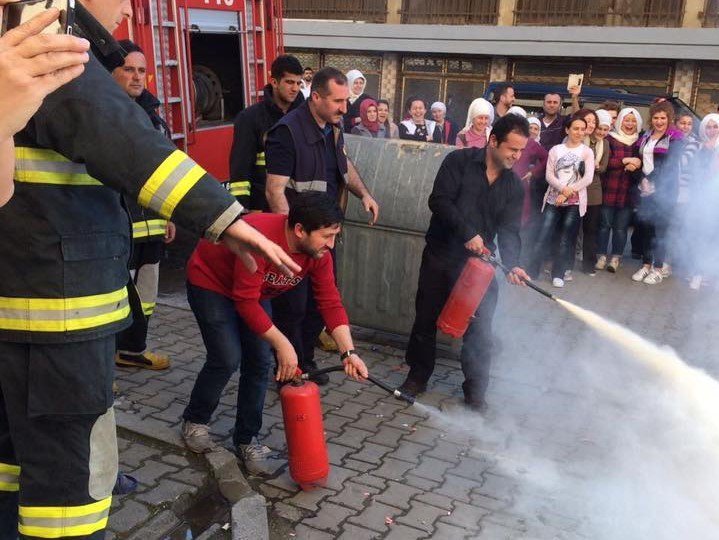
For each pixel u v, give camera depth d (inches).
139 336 83.0
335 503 130.9
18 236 67.5
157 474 130.9
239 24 298.0
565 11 669.3
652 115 297.1
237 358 130.9
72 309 69.3
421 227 198.4
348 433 157.9
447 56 705.0
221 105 305.1
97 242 70.6
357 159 207.5
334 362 197.9
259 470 138.3
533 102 410.3
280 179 158.6
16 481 78.0
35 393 69.9
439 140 343.6
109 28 70.8
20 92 45.5
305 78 392.2
